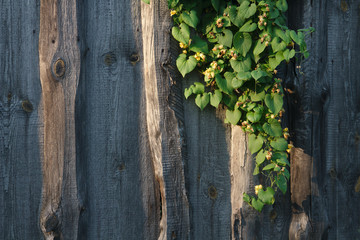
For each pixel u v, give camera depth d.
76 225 2.30
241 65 2.33
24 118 2.28
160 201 2.43
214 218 2.48
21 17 2.28
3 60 2.26
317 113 2.55
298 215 2.55
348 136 2.66
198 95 2.40
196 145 2.46
